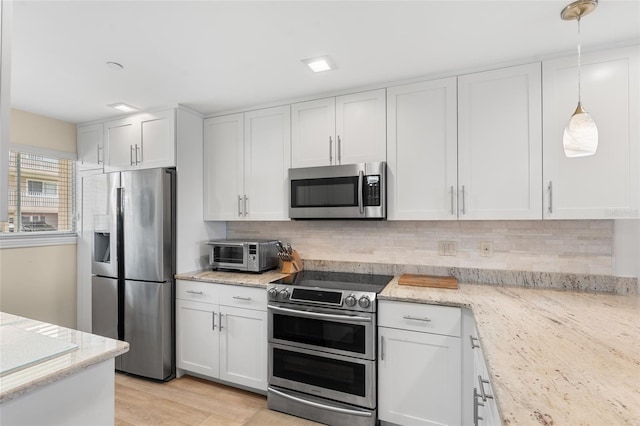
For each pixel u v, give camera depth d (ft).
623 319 4.82
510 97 6.47
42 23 5.08
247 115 9.08
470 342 5.79
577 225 6.88
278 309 7.22
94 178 9.90
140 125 9.37
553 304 5.66
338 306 6.68
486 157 6.64
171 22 5.13
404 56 6.30
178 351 8.77
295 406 7.11
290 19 5.10
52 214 10.19
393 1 4.68
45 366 3.42
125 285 9.05
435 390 6.05
